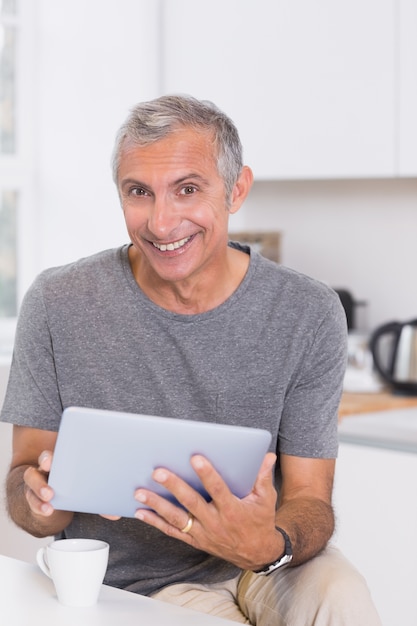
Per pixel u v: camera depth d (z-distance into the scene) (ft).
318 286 6.58
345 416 10.11
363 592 5.64
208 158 5.81
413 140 10.70
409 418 9.92
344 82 11.17
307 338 6.39
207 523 4.95
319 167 11.45
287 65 11.58
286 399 6.43
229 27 12.00
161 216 5.73
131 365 6.31
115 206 12.67
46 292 6.49
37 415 6.38
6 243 13.37
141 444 4.73
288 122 11.64
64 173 13.09
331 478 6.47
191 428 4.68
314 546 5.91
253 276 6.44
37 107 13.28
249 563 5.35
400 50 10.73
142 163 5.73
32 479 5.13
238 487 4.99
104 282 6.45
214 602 6.22
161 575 6.38
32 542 7.22
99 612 4.66
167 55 12.59
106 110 12.73
